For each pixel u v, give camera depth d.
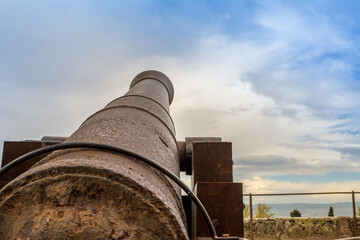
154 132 3.41
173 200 2.45
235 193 3.67
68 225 1.94
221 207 3.63
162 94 6.07
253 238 8.18
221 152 4.12
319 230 8.28
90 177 1.99
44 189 1.99
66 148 2.35
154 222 2.06
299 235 8.19
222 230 3.58
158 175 2.60
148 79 7.36
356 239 7.16
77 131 3.08
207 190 3.68
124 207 2.03
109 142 2.61
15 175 4.60
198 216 3.60
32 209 1.98
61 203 1.98
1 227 1.99
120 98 4.56
